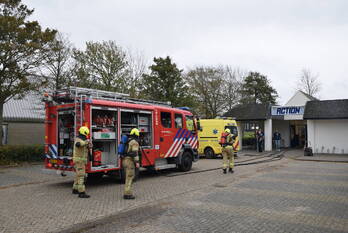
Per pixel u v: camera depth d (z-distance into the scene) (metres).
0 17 14.39
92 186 9.81
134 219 6.07
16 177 11.68
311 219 5.94
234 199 7.73
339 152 22.31
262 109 25.86
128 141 8.09
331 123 22.69
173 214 6.39
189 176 11.84
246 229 5.36
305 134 28.78
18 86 15.53
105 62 20.27
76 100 9.25
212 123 19.94
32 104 23.73
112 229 5.46
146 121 11.54
